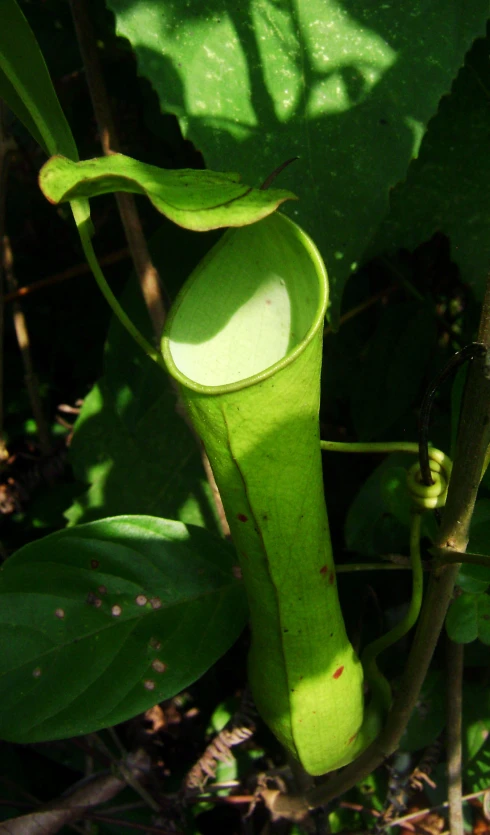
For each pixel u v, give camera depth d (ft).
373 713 1.42
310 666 1.33
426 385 1.74
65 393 2.12
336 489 1.85
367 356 1.73
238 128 1.36
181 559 1.45
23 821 1.67
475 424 1.20
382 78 1.36
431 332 1.73
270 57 1.36
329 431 1.84
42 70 1.22
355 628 1.75
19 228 2.01
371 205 1.36
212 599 1.44
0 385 1.87
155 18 1.36
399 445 1.33
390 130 1.35
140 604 1.43
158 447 1.86
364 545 1.58
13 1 1.20
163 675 1.40
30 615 1.41
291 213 1.36
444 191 1.59
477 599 1.35
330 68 1.36
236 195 1.15
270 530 1.26
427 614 1.32
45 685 1.39
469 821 1.73
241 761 1.78
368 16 1.36
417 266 1.75
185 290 1.29
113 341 1.74
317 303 1.25
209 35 1.36
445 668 1.64
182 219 1.13
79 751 1.79
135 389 1.75
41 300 2.06
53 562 1.43
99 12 1.72
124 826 1.74
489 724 1.68
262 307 1.31
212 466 1.26
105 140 1.62
